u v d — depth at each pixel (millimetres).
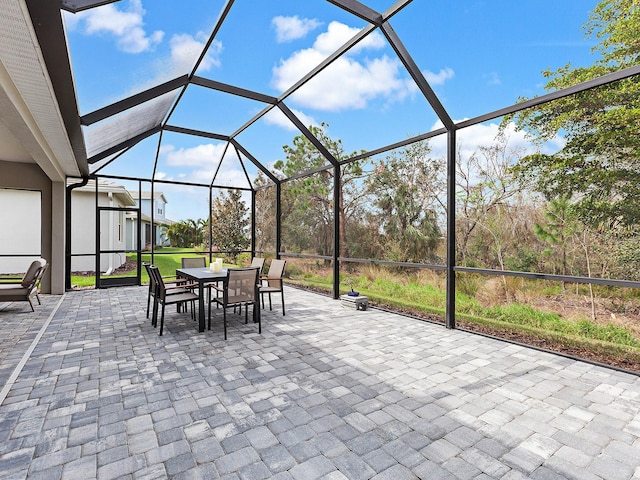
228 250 10180
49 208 7324
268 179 9961
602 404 2590
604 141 3592
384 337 4324
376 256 7070
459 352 3758
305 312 5816
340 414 2432
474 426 2281
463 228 5410
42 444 2053
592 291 3992
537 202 4312
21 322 4988
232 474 1799
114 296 7199
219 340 4176
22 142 4504
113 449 2010
